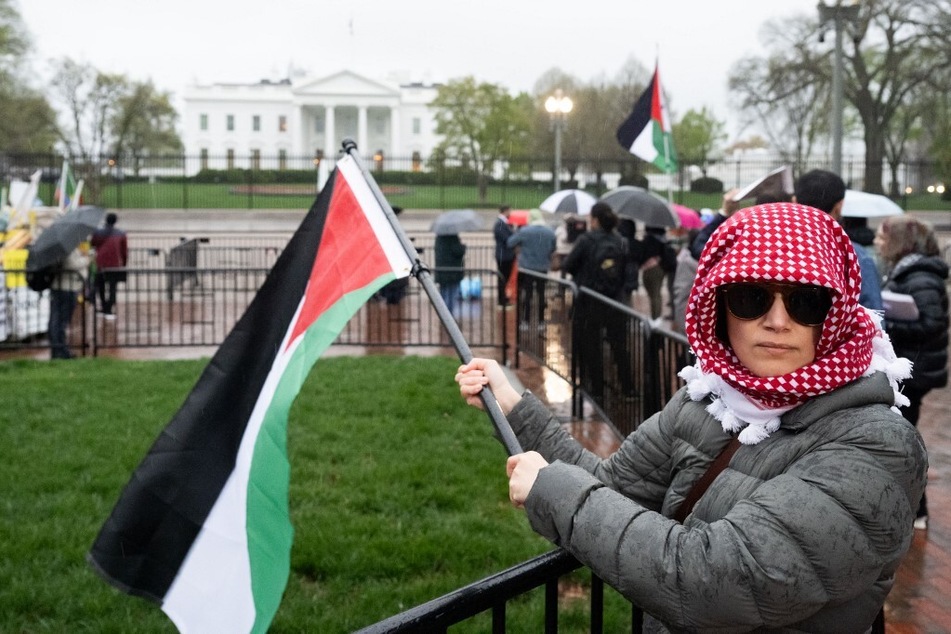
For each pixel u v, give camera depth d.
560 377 9.64
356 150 2.89
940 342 5.34
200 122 96.19
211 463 2.45
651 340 6.03
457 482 6.21
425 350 12.70
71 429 7.55
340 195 2.75
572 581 4.76
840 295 1.65
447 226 15.45
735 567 1.55
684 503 1.82
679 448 1.89
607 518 1.66
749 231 1.72
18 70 58.22
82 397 8.85
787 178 6.38
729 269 1.70
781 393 1.68
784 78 47.75
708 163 42.38
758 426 1.72
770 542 1.55
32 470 6.40
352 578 4.75
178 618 2.28
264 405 2.43
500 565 4.88
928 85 45.97
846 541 1.55
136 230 33.41
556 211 18.12
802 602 1.55
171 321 13.45
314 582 4.76
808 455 1.65
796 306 1.67
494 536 5.24
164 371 10.38
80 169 42.50
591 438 7.80
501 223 16.75
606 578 1.65
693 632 1.64
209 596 2.28
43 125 60.00
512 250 16.64
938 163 42.09
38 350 12.99
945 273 5.41
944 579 4.95
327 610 4.38
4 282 12.93
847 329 1.70
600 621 2.23
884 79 46.97
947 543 5.44
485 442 7.17
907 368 1.77
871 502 1.56
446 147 62.34
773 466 1.69
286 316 2.65
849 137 56.19
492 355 12.09
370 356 11.54
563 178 55.06
